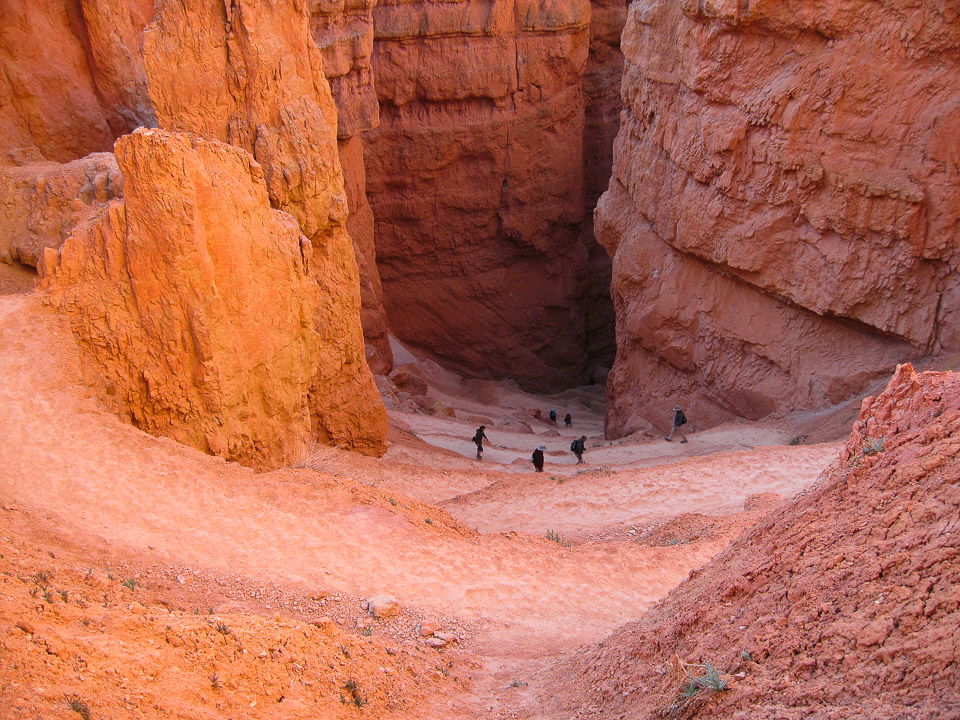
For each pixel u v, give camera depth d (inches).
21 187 782.5
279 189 644.7
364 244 1273.4
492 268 1624.0
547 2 1517.0
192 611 307.3
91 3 965.8
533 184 1594.5
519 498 642.8
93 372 483.2
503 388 1599.4
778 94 903.1
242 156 561.9
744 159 953.5
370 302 1253.7
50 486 391.9
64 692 195.2
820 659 194.2
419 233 1557.6
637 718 214.4
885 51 842.8
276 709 227.5
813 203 901.8
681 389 1112.2
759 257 959.0
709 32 945.5
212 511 399.9
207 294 502.9
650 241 1145.4
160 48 628.4
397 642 319.0
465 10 1459.2
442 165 1524.4
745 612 230.2
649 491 637.9
